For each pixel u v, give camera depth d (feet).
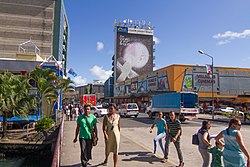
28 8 246.06
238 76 173.06
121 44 353.72
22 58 98.12
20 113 52.85
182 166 23.99
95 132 22.40
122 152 30.42
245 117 88.84
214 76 167.94
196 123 79.92
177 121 24.54
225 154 15.07
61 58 265.95
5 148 50.06
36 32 243.81
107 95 371.56
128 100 255.70
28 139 52.34
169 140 25.85
